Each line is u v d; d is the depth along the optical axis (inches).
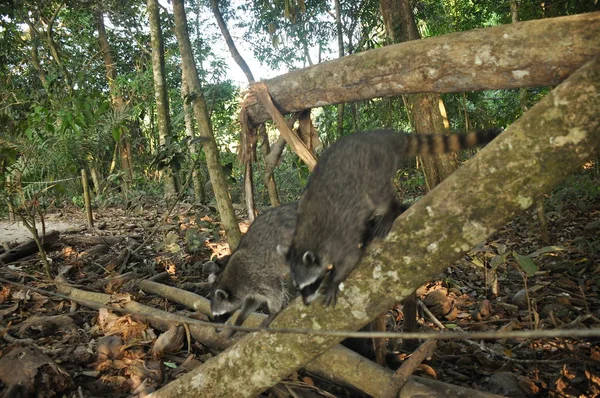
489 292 229.3
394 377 124.8
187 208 426.3
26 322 188.4
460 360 166.4
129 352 168.2
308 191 119.8
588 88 81.2
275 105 158.2
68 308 213.3
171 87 737.6
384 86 129.1
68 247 293.3
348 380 135.9
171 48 712.4
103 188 519.8
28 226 236.5
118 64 741.3
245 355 114.6
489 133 125.0
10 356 146.5
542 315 199.2
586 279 230.5
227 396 118.4
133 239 326.0
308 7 426.0
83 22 687.1
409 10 212.7
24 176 308.5
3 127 273.6
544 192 86.9
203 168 465.7
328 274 109.8
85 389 151.6
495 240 309.1
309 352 108.0
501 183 87.4
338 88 138.9
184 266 265.4
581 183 379.9
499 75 108.7
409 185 376.5
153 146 674.8
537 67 103.0
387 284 98.7
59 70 535.5
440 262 94.5
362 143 117.7
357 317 102.5
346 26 425.1
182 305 212.8
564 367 148.7
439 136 126.6
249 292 154.2
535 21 103.4
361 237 109.5
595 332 59.7
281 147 188.7
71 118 269.0
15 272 238.8
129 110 439.5
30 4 550.0
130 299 201.2
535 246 288.5
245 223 344.2
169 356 170.6
